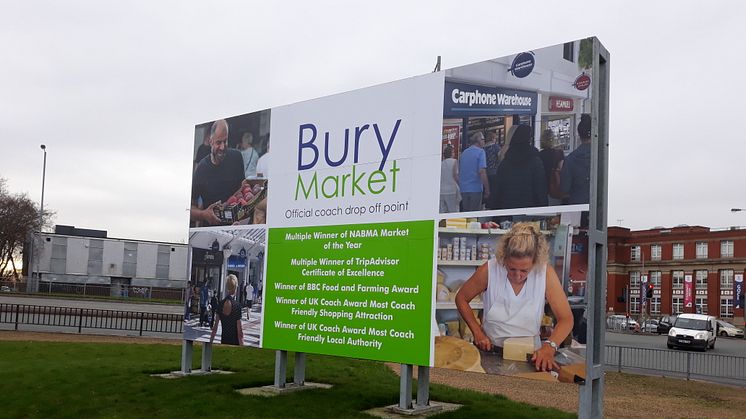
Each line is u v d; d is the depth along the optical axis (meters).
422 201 9.27
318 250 10.66
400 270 9.44
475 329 8.41
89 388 11.05
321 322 10.44
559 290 7.59
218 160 12.87
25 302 40.91
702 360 22.70
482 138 8.62
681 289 89.88
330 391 11.09
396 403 10.34
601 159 7.94
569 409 11.31
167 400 10.24
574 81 7.70
